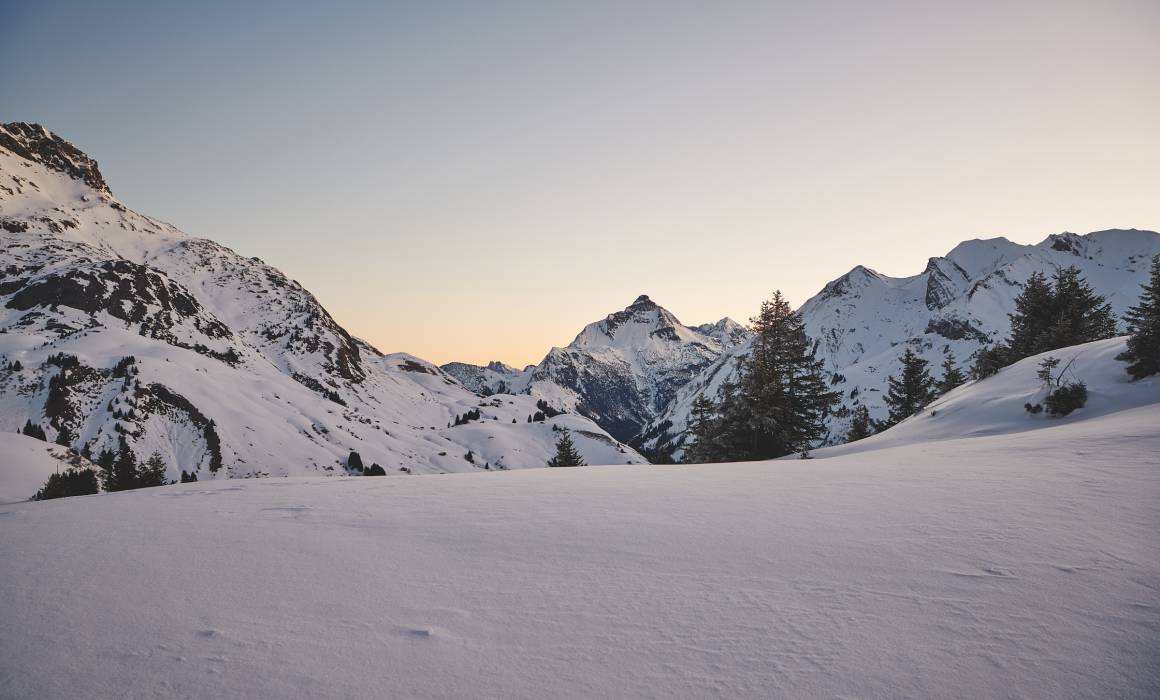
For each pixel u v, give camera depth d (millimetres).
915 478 8672
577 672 3293
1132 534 4953
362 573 5348
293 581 5156
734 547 5547
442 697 3068
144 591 4965
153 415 130125
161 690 3242
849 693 2928
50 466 64500
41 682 3361
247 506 9414
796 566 4867
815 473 10375
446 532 6867
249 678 3354
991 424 21562
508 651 3605
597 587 4684
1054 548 4770
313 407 184250
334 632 3986
